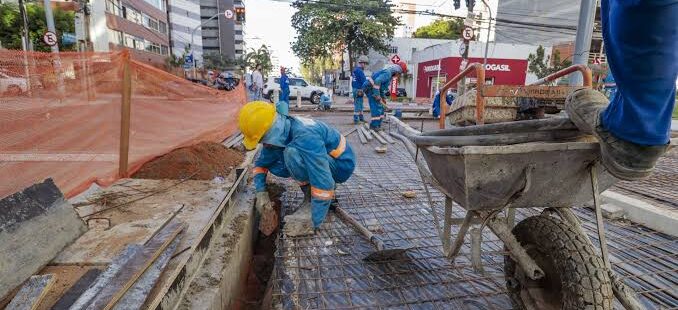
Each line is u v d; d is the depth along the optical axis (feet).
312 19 106.42
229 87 84.58
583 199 5.76
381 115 29.07
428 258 9.27
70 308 4.78
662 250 9.62
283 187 14.69
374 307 7.41
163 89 16.08
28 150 10.57
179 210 9.21
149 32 133.39
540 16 110.93
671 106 3.73
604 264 5.16
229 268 8.13
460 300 7.63
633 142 3.94
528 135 5.04
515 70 93.56
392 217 11.85
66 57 11.21
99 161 12.26
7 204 5.99
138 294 5.27
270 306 7.41
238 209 11.29
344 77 136.05
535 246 5.94
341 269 8.75
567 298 5.26
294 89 75.82
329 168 10.64
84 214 8.79
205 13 254.68
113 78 11.77
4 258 5.51
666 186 14.85
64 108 11.37
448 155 5.25
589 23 22.40
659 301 7.53
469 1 53.52
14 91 10.40
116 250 6.97
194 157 13.60
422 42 130.11
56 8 69.51
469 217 6.31
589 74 8.29
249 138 9.52
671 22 3.24
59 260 6.56
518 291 6.76
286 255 9.34
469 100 11.59
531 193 5.40
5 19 61.46
